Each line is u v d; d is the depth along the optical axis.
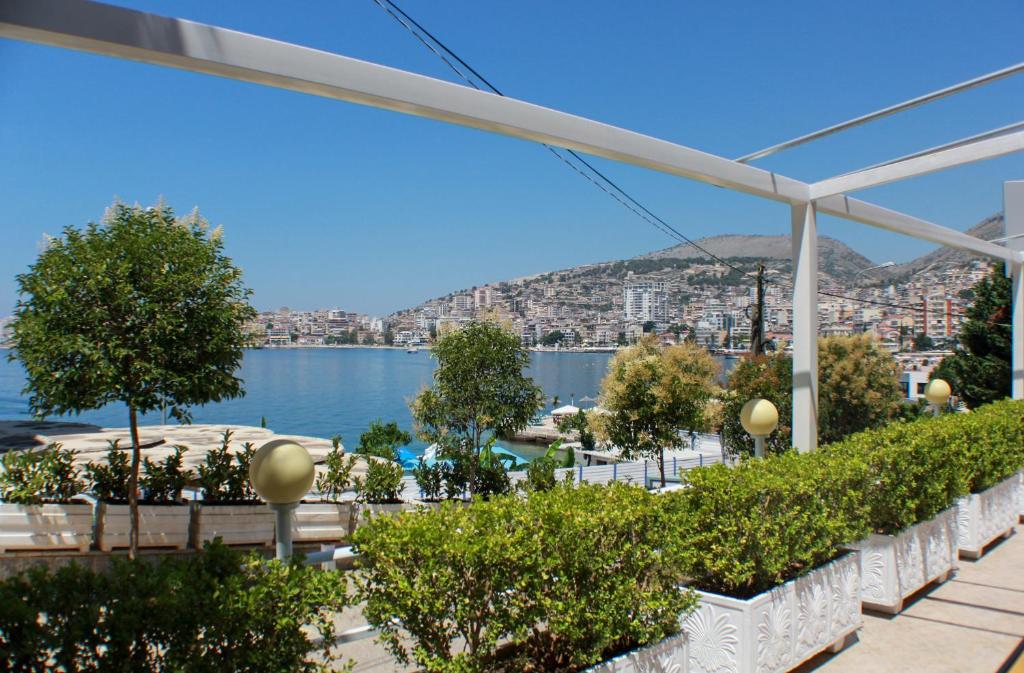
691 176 5.23
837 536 4.27
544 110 4.27
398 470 8.05
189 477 7.09
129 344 5.45
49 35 2.85
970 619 4.72
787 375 13.72
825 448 5.12
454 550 2.54
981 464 6.21
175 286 5.51
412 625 2.62
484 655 2.77
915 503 5.05
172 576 2.09
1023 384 9.99
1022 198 8.57
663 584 3.27
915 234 7.53
